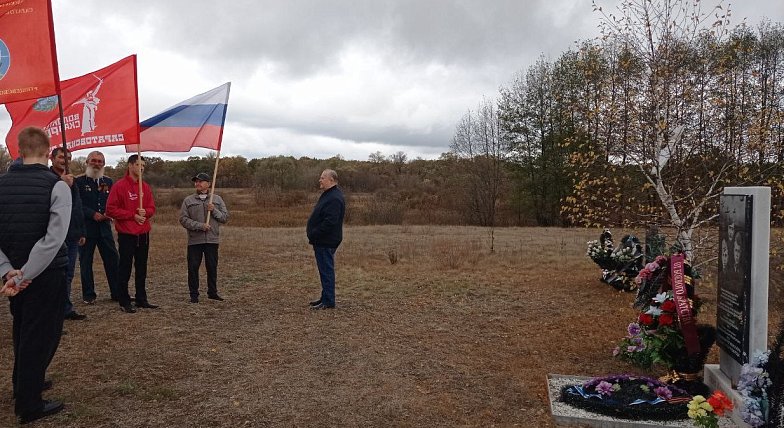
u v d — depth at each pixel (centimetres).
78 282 962
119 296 744
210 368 532
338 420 425
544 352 607
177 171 4584
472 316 770
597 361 577
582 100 1355
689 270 527
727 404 355
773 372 374
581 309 816
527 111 3086
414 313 782
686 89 802
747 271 441
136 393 466
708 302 859
